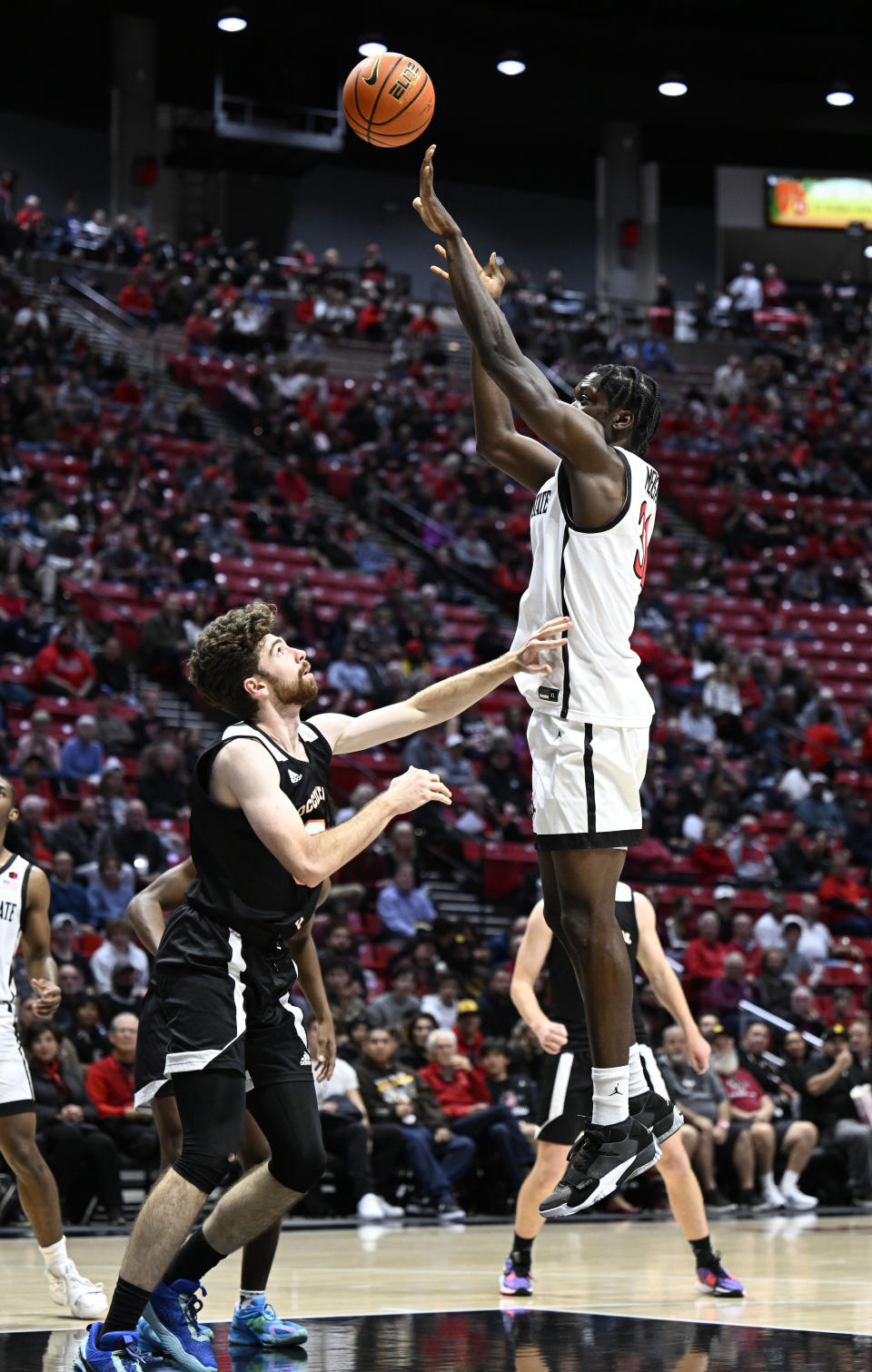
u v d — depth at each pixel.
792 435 29.66
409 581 22.03
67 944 11.70
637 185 34.72
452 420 27.14
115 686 16.98
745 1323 5.29
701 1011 14.71
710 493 27.48
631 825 4.11
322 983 5.43
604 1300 6.10
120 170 30.72
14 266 26.81
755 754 20.52
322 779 4.58
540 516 4.25
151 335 26.81
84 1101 10.50
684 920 15.38
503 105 32.16
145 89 30.69
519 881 16.44
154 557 19.38
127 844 13.61
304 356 27.61
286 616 19.05
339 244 34.28
